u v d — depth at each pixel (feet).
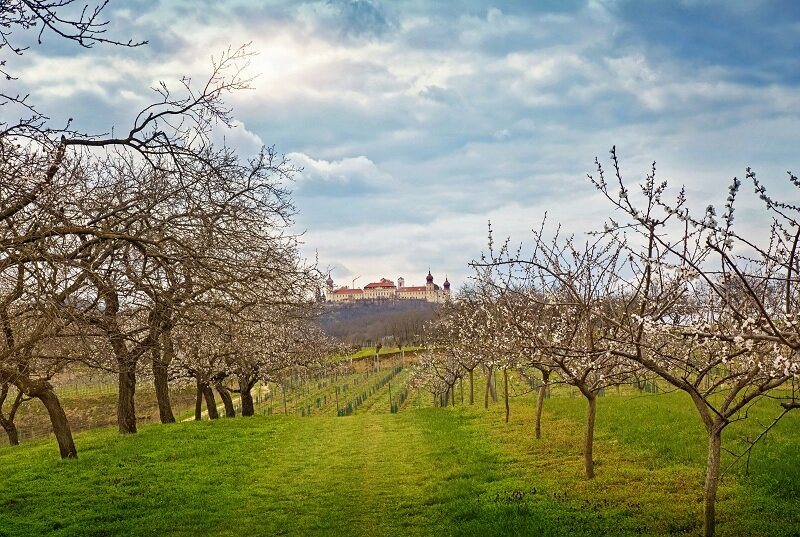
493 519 36.78
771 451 45.01
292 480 54.95
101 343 41.93
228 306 39.75
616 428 61.72
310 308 53.16
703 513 33.99
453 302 96.78
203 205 38.17
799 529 29.78
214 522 41.55
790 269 21.81
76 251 35.04
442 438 71.92
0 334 41.22
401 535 36.55
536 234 43.78
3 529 39.81
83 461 62.28
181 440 76.48
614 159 25.88
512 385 150.51
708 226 22.39
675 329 25.53
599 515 35.58
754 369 27.73
